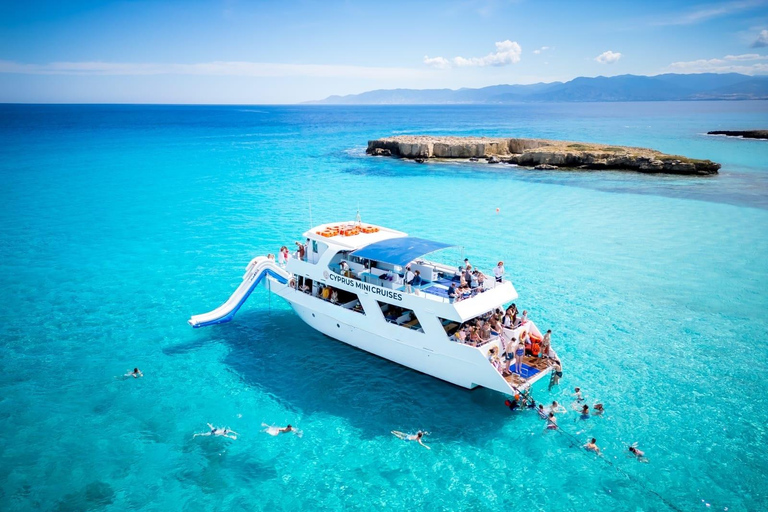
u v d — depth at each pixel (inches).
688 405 699.4
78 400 716.0
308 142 4712.1
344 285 819.4
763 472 571.5
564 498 538.0
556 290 1123.3
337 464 591.5
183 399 720.3
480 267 1269.7
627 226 1668.3
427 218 1775.3
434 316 708.0
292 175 2699.3
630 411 687.1
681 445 618.8
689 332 920.3
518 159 3061.0
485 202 2047.2
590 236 1550.2
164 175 2657.5
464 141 3486.7
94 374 786.2
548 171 2834.6
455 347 696.4
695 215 1806.1
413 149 3346.5
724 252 1386.6
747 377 770.2
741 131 4660.4
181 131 5999.0
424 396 729.6
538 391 737.6
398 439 636.1
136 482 560.7
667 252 1390.3
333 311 844.6
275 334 933.2
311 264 877.8
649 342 883.4
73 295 1103.0
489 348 699.4
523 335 737.0
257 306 1072.8
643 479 564.4
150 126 6889.8
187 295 1109.1
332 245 848.9
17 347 869.2
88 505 526.6
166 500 534.9
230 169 2893.7
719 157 3216.0
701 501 531.5
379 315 776.9
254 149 4005.9
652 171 2719.0
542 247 1440.7
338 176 2684.5
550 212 1871.3
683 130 5575.8
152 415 682.8
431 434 645.9
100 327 951.6
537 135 5108.3
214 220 1737.2
